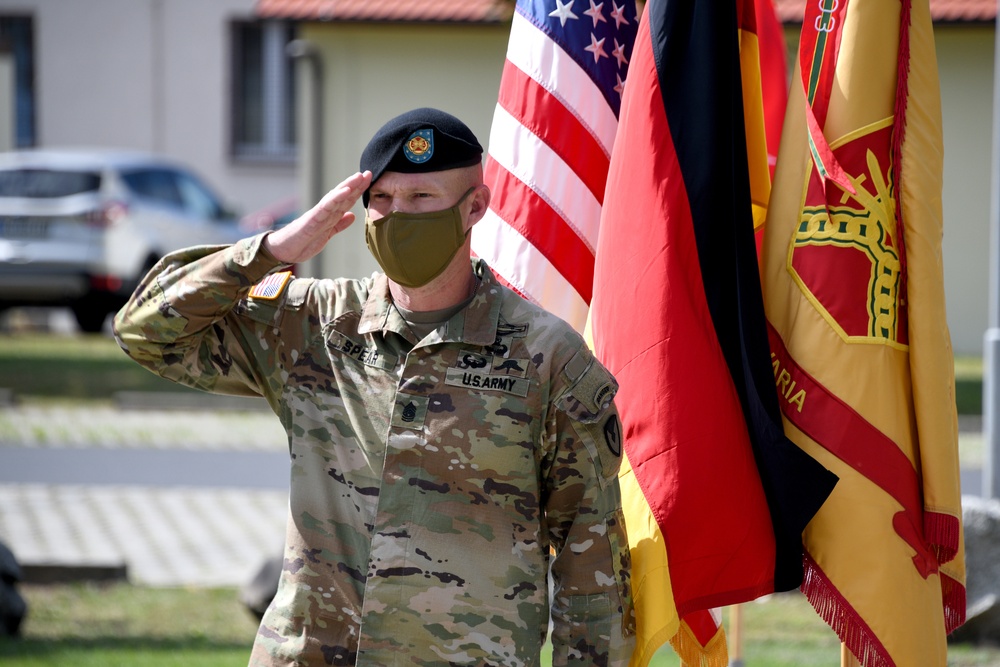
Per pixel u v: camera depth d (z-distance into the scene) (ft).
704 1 32.89
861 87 32.63
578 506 27.96
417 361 27.68
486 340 27.71
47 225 183.42
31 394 143.43
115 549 84.28
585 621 27.84
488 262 37.65
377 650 27.14
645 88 33.12
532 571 27.55
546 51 37.99
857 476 31.40
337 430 28.19
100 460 111.65
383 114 177.17
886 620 30.94
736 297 32.42
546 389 27.61
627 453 31.81
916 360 31.71
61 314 225.35
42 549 83.30
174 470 108.37
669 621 30.17
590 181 37.50
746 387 31.76
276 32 278.67
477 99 176.86
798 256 32.73
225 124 279.69
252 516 93.97
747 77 35.70
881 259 32.17
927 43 32.68
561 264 37.17
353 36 176.14
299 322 28.89
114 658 60.49
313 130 176.86
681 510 30.73
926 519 31.53
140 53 277.85
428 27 174.81
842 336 31.89
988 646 64.49
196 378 29.30
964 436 122.11
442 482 27.37
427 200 27.07
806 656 61.93
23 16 277.64
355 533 27.73
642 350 31.91
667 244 32.22
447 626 27.09
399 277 27.30
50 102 278.26
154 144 279.69
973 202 173.37
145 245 188.03
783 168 33.68
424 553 27.22
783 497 30.99
